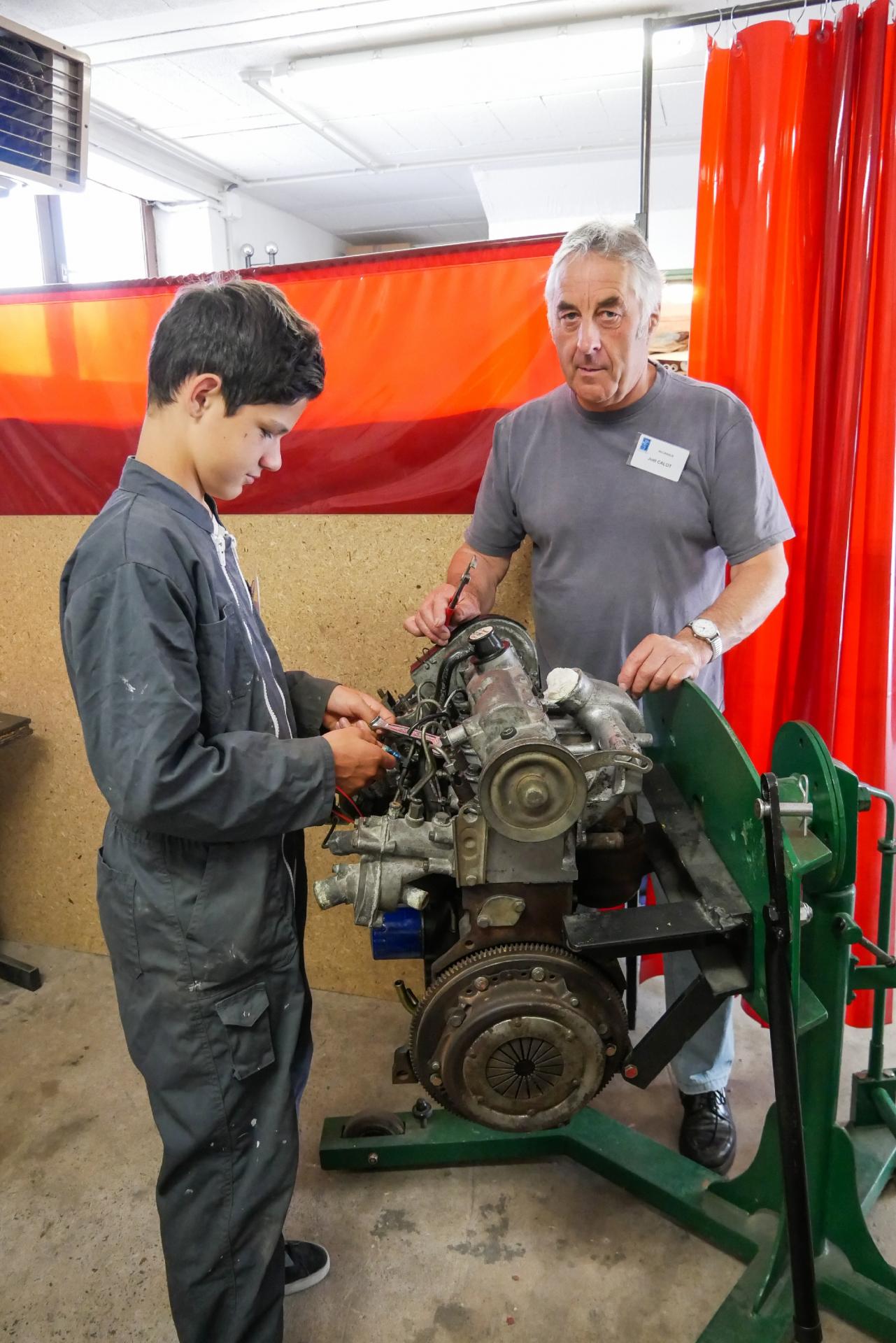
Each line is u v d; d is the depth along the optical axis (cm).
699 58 432
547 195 628
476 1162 170
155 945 106
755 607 145
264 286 103
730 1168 168
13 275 454
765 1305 133
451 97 485
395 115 516
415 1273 147
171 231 638
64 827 240
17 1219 160
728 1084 188
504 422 166
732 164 181
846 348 177
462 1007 109
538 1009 108
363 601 205
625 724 120
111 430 210
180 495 106
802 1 172
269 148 570
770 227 179
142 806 95
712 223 185
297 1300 143
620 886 123
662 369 154
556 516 156
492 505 170
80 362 207
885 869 145
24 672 233
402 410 190
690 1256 149
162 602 98
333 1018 216
